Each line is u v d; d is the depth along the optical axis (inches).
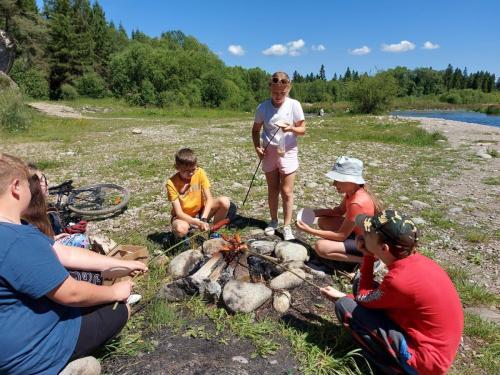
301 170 402.6
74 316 100.7
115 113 1510.8
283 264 161.5
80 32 2507.4
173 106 2176.4
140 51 2349.9
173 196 187.6
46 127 816.3
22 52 1450.5
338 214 185.0
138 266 129.9
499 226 240.7
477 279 175.9
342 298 119.5
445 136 700.0
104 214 254.4
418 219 248.5
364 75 1541.6
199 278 144.4
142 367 113.1
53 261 90.0
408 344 103.7
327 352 121.2
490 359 121.4
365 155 505.0
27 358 89.7
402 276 100.1
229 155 488.4
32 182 115.6
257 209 261.3
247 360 116.7
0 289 86.1
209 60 2824.8
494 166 430.6
